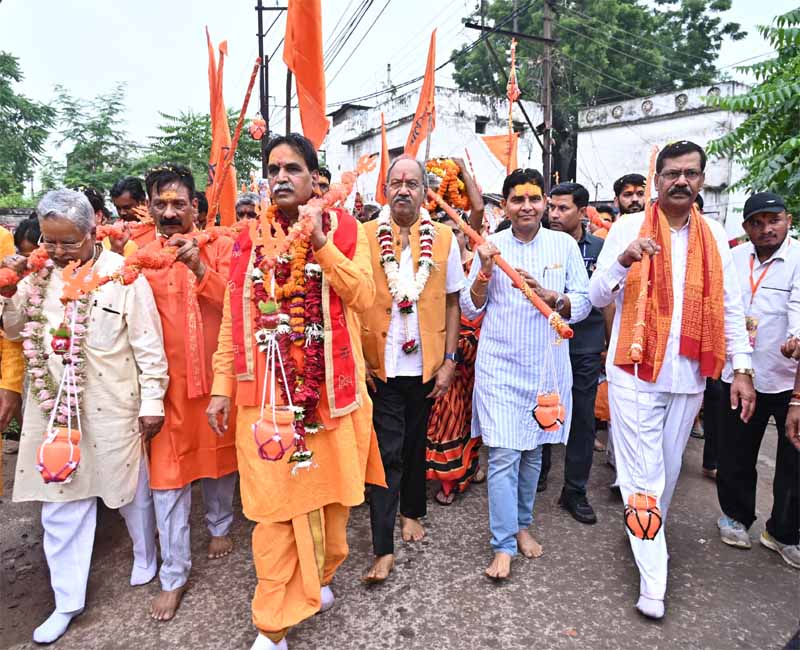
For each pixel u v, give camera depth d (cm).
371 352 280
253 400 215
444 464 345
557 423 254
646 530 237
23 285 248
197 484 402
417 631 236
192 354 262
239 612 252
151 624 246
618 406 263
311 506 218
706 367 254
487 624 239
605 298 270
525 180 285
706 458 392
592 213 492
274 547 212
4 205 1742
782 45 482
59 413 235
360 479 226
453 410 345
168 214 273
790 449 286
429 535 313
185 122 1862
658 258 258
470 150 1802
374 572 266
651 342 253
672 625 239
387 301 282
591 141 1928
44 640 234
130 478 253
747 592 262
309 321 217
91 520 250
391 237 289
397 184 282
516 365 277
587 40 2223
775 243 295
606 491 374
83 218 234
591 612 247
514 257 294
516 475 274
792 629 237
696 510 345
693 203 267
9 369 266
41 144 2323
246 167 1606
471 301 281
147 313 248
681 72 2453
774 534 295
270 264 201
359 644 229
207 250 287
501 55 2367
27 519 349
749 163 520
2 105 2220
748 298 305
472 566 282
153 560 279
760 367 295
